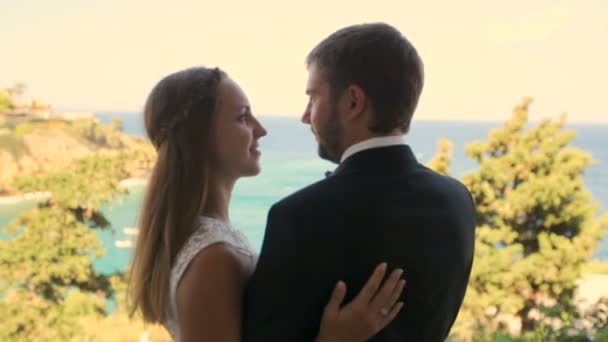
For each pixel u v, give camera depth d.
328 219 1.20
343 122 1.28
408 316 1.26
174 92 1.44
